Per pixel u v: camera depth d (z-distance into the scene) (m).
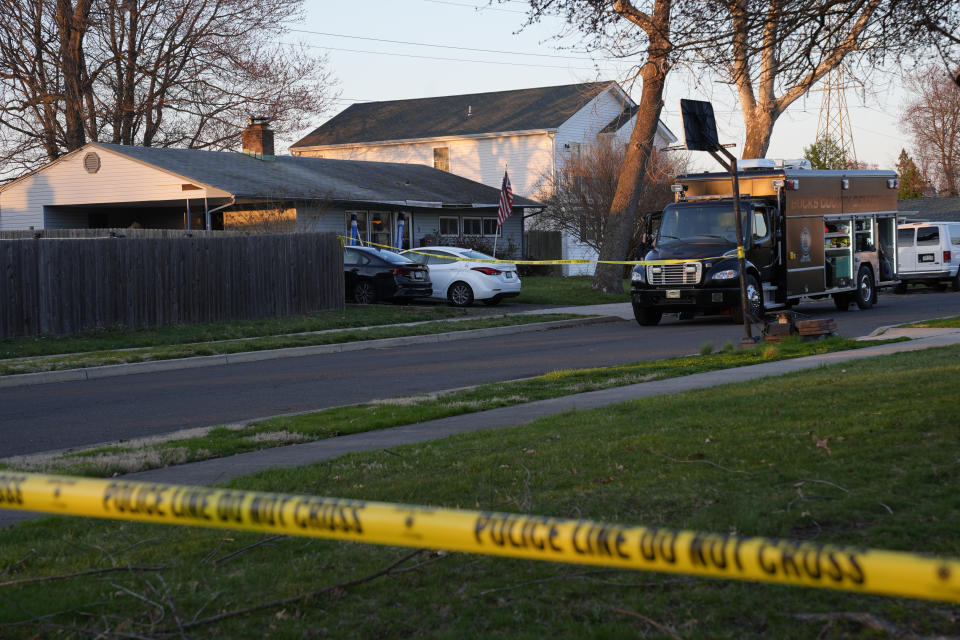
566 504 5.57
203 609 4.15
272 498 2.23
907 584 1.72
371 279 26.41
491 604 4.16
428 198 37.38
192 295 21.66
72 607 4.22
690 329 20.61
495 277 26.98
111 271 20.14
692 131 13.77
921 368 10.80
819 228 22.72
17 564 4.84
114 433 10.05
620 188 30.59
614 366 14.23
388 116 53.69
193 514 2.25
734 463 6.46
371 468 6.95
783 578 1.85
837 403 8.65
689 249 21.31
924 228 32.88
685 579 4.30
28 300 18.77
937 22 9.04
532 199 48.22
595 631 3.79
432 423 9.62
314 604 4.22
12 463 7.81
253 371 15.38
